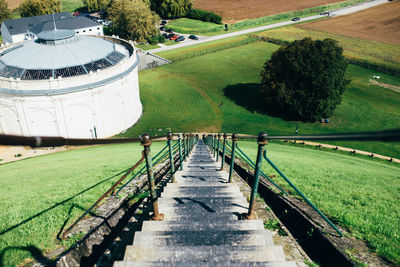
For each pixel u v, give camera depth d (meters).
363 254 5.55
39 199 9.84
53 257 5.71
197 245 4.26
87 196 9.15
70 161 21.20
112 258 5.76
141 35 77.69
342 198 9.06
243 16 105.06
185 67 66.00
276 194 8.71
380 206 8.61
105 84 36.00
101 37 48.16
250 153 20.42
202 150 22.09
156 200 5.22
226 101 51.72
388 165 26.62
